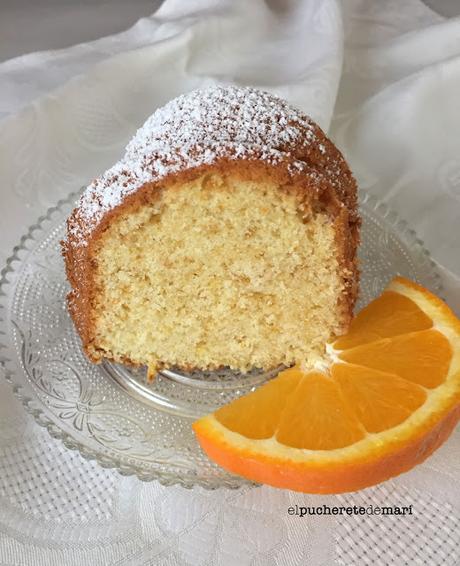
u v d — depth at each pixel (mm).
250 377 200
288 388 180
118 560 167
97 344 198
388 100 271
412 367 179
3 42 305
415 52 295
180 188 181
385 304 198
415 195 250
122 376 197
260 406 175
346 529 173
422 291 198
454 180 253
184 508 176
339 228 185
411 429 165
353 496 179
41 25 314
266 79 280
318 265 191
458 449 187
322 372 183
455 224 241
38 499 177
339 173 197
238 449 165
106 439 179
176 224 186
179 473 172
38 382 191
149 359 199
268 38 297
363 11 314
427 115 267
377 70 293
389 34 307
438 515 176
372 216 231
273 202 183
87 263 188
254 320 198
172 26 294
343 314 195
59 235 226
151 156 185
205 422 172
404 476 182
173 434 182
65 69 287
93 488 180
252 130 187
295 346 201
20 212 243
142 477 169
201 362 202
